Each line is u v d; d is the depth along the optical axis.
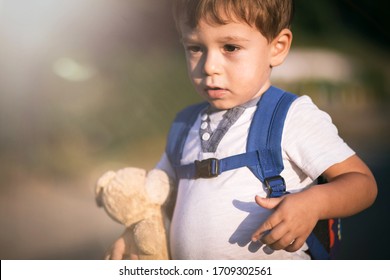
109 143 7.61
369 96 9.62
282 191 2.20
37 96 7.55
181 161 2.46
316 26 10.05
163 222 2.43
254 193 2.21
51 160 7.11
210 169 2.28
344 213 2.13
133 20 8.48
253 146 2.25
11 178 6.73
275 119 2.26
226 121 2.36
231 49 2.24
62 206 6.11
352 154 2.24
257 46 2.26
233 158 2.26
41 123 7.43
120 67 8.23
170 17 8.65
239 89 2.26
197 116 2.56
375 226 5.55
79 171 7.03
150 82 8.30
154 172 2.48
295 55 9.57
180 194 2.41
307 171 2.20
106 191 2.41
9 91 7.41
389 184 6.52
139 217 2.39
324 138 2.22
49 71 7.73
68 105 7.68
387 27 5.93
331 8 10.03
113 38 8.38
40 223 5.70
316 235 2.32
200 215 2.27
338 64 9.76
